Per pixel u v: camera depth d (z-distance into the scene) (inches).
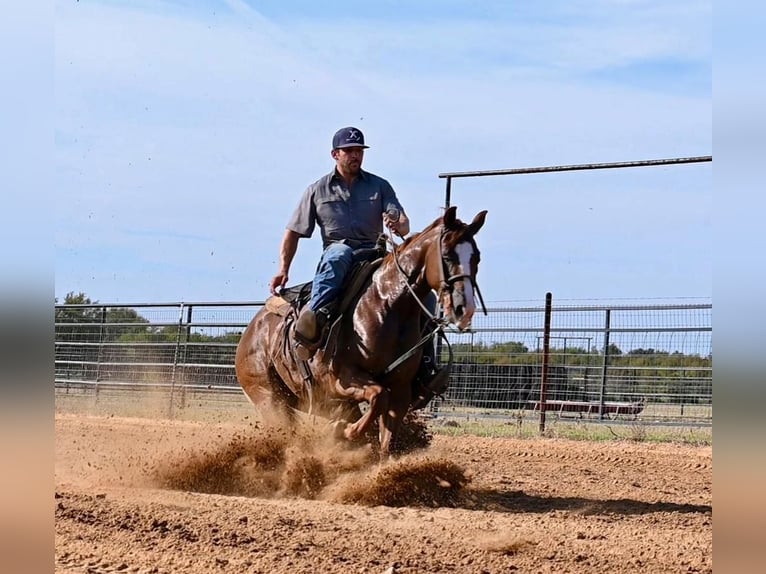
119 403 721.6
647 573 187.0
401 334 284.5
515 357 627.5
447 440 512.4
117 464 338.0
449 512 261.0
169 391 699.4
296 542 207.3
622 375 589.6
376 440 317.1
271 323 334.6
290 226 321.4
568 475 375.9
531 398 621.0
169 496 272.5
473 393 635.5
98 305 749.9
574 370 607.2
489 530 231.6
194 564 184.7
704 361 569.3
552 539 221.1
